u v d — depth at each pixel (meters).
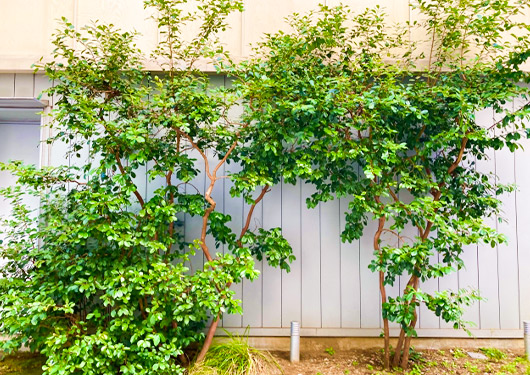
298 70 3.36
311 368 3.40
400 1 4.07
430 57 3.64
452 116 3.23
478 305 3.99
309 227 4.05
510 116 3.19
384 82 3.20
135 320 3.01
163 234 3.19
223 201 4.02
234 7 3.13
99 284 2.82
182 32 4.04
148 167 4.02
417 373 3.27
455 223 3.06
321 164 3.28
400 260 2.98
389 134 3.21
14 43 4.05
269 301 3.98
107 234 2.79
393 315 3.06
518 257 4.02
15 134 4.75
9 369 3.36
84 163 4.02
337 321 3.98
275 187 4.07
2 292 3.06
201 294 2.86
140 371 2.79
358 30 3.68
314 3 4.11
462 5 3.42
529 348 3.55
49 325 3.12
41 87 4.07
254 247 3.80
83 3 4.07
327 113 3.17
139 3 4.07
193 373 3.08
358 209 3.22
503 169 4.08
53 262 3.07
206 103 2.98
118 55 3.25
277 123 3.18
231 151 3.33
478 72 3.43
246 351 3.34
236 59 4.02
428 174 3.59
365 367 3.41
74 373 2.81
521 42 3.93
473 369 3.34
